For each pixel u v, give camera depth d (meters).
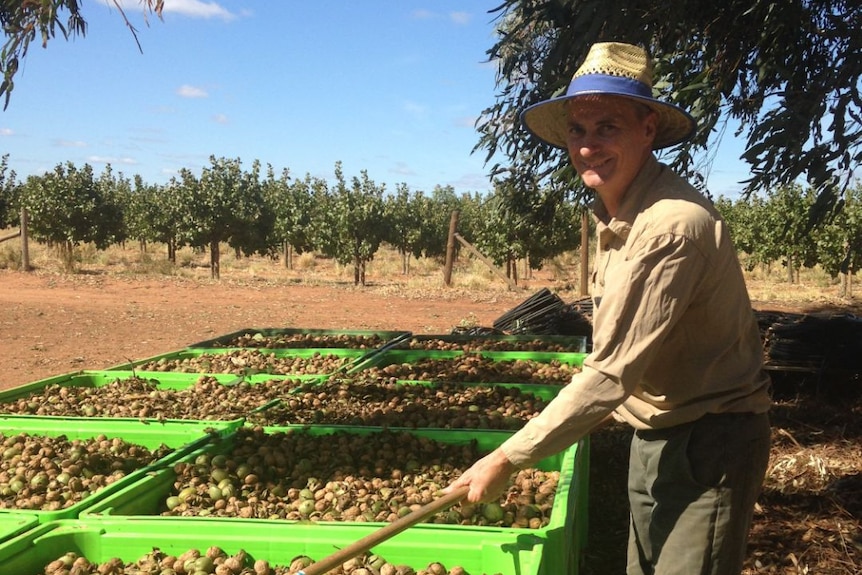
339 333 7.77
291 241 31.03
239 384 5.09
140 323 13.45
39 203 27.25
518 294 18.58
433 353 6.32
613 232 2.16
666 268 1.90
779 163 3.47
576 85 2.11
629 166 2.12
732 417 2.12
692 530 2.14
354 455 3.57
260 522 2.57
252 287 19.83
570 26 4.30
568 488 2.79
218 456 3.41
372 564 2.38
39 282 19.58
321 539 2.49
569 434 1.96
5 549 2.37
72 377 5.40
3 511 2.70
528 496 3.03
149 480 3.09
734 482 2.11
